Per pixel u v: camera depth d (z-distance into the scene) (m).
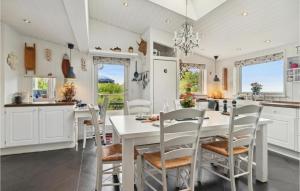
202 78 6.33
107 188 2.32
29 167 2.91
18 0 2.55
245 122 2.02
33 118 3.59
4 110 3.40
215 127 2.04
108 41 5.26
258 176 2.47
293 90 4.19
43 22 3.36
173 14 4.08
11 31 3.70
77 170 2.80
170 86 5.06
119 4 4.23
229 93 5.92
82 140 4.48
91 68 5.09
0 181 2.47
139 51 5.43
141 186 2.06
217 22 3.95
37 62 4.50
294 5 2.91
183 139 1.73
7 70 3.54
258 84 4.88
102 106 4.32
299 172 2.71
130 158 1.80
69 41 4.40
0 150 3.44
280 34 3.85
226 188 2.31
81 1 2.24
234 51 5.28
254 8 3.22
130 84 5.44
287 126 3.34
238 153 2.11
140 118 2.50
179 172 2.35
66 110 3.83
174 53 5.20
